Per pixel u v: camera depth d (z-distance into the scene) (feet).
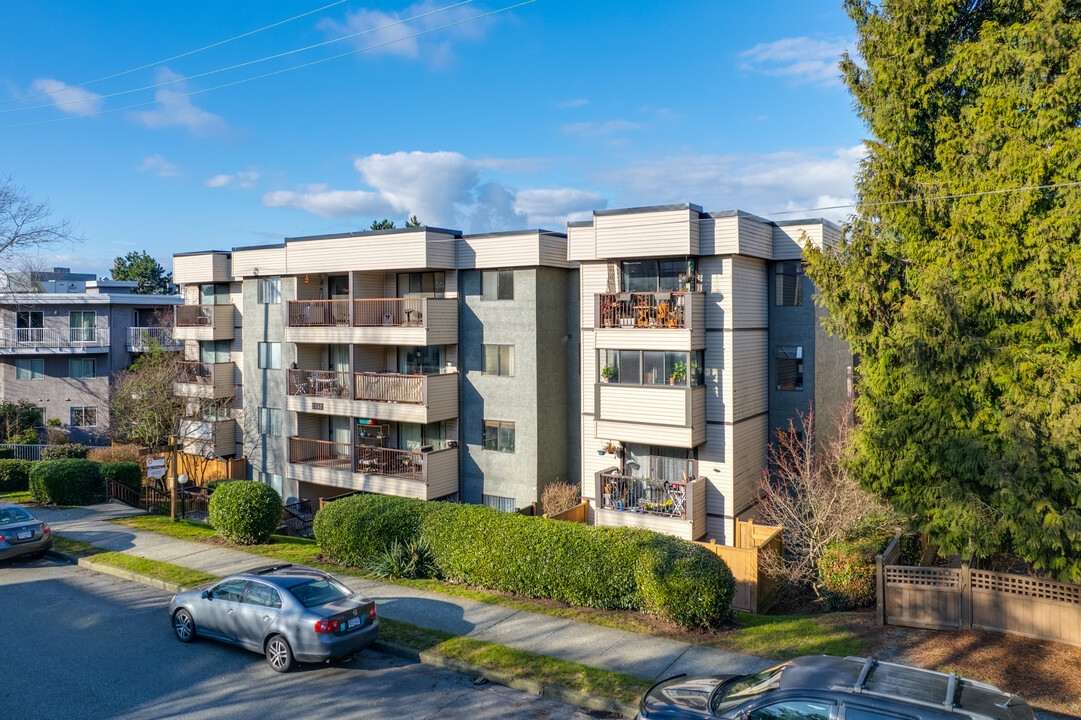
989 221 40.91
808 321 74.90
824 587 53.42
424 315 82.79
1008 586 41.68
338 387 94.43
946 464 41.47
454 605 50.60
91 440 142.00
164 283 267.59
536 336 81.41
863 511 58.08
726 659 40.60
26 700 37.47
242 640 42.88
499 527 54.24
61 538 71.51
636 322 71.00
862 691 24.73
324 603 41.86
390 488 87.04
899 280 46.26
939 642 40.88
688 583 45.21
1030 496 38.50
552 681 38.19
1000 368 40.42
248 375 106.11
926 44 45.60
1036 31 40.04
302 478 95.20
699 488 69.77
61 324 142.20
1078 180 38.68
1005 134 41.65
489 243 83.56
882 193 45.96
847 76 48.52
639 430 71.05
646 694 30.22
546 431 83.25
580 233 75.36
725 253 68.59
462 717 35.53
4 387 139.44
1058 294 38.99
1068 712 32.86
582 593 50.08
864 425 46.65
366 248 87.20
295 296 95.35
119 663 42.42
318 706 36.78
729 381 69.51
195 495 95.61
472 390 86.48
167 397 118.32
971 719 22.79
